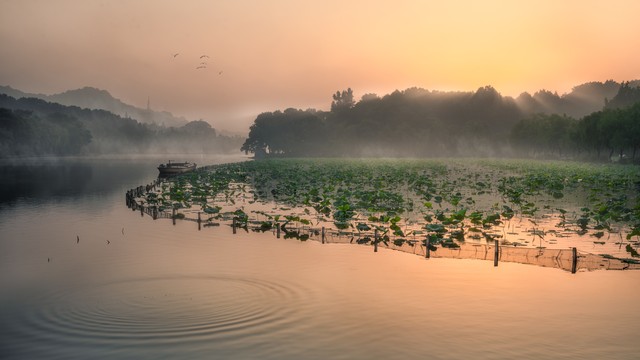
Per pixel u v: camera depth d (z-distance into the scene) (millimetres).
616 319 16688
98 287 20406
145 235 31719
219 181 68438
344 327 15938
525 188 58844
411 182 66750
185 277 21688
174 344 14727
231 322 16359
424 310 17484
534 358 13922
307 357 13930
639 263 23344
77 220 38781
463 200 49406
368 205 40938
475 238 29844
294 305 17938
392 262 24047
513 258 24672
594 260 24156
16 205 49156
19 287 20578
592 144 127688
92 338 15203
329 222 35500
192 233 32094
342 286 20219
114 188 69438
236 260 24625
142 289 20016
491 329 15844
